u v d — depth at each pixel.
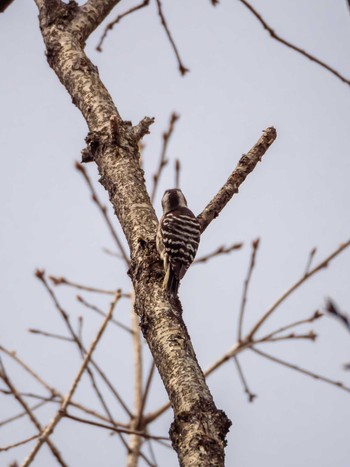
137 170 10.58
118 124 10.59
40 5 12.16
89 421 11.54
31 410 11.51
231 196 11.20
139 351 14.33
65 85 11.54
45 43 11.84
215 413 7.56
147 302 9.20
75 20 11.95
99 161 10.73
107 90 11.43
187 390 7.83
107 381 13.34
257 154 11.35
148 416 13.66
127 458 13.00
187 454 7.23
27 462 10.84
